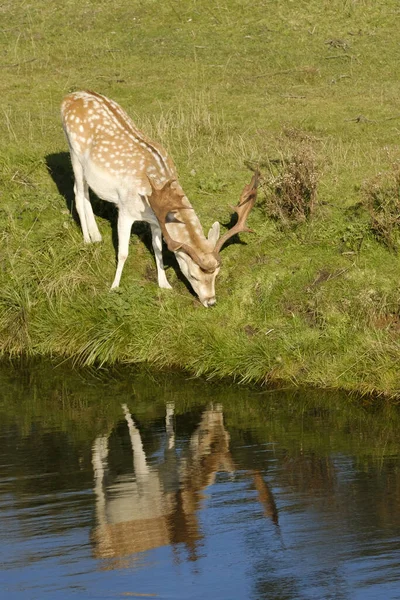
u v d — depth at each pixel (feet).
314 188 73.72
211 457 50.16
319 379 60.85
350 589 37.09
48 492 46.03
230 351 63.57
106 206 77.87
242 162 85.25
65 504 44.60
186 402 58.90
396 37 120.06
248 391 60.75
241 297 68.23
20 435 53.72
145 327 66.49
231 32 122.72
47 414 57.16
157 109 100.53
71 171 84.07
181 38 121.70
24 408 58.39
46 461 49.88
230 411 57.16
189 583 37.60
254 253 71.92
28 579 38.01
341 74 110.93
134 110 100.22
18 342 68.80
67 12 130.52
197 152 87.92
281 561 39.29
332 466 48.67
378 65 113.19
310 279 68.90
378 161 83.92
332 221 73.82
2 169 83.35
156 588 37.35
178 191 67.72
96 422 55.67
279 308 67.26
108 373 64.64
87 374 64.59
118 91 106.32
